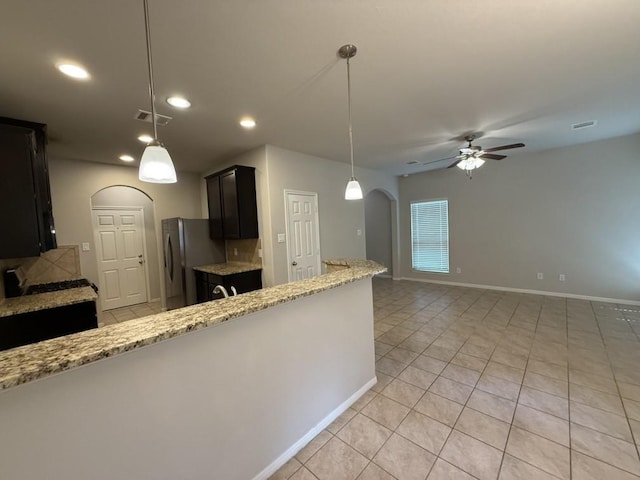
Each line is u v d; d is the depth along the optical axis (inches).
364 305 91.3
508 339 125.7
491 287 216.5
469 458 64.3
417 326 145.3
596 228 174.1
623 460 62.1
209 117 108.3
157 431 46.3
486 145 166.1
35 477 36.1
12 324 90.3
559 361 105.1
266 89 89.3
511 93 98.7
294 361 67.9
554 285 190.5
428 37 67.5
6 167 82.9
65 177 159.9
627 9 60.0
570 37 69.1
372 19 60.6
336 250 191.9
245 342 57.8
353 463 64.4
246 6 55.1
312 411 72.7
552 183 187.6
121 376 42.3
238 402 56.9
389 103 103.1
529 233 198.2
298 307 68.7
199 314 48.8
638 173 159.5
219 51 69.3
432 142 154.6
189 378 49.7
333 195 190.2
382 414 80.3
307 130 127.9
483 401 84.0
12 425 34.4
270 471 62.4
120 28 59.2
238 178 150.3
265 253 155.3
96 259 168.9
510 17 61.7
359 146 156.7
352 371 85.8
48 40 61.8
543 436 69.8
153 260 213.0
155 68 74.9
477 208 219.9
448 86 92.4
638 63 81.5
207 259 180.1
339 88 90.6
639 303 163.5
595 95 102.0
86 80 78.8
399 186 261.9
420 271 254.7
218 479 54.1
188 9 55.0
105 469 41.3
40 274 143.4
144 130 118.0
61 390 37.4
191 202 210.1
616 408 78.5
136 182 185.9
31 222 86.6
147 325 44.2
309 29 63.0
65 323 99.0
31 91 83.4
